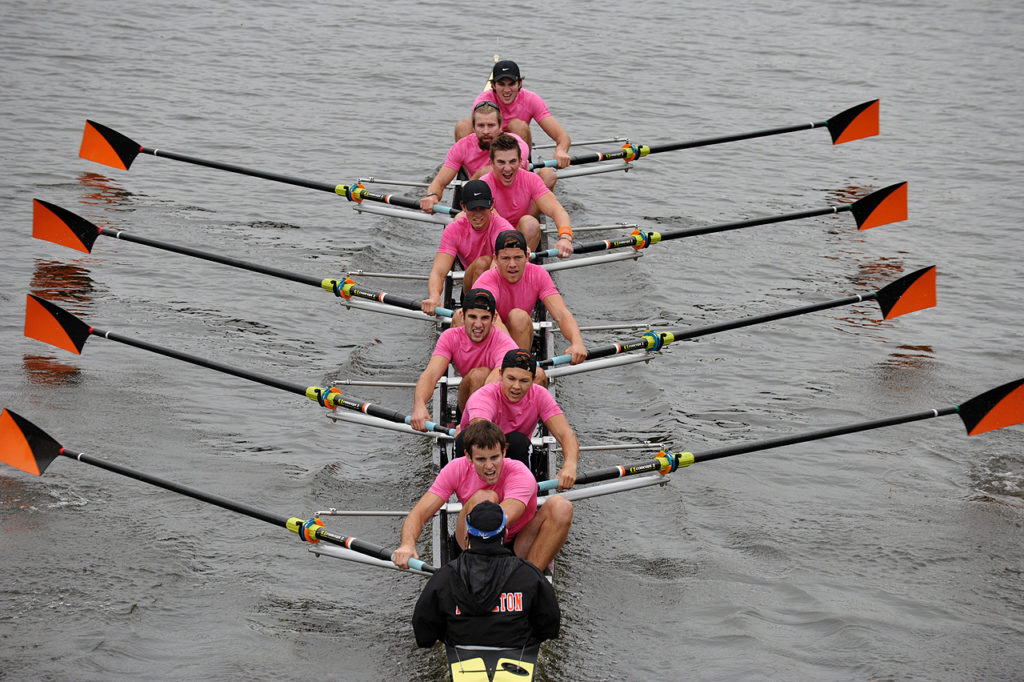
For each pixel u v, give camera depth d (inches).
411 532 457.1
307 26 1568.7
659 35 1603.1
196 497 510.6
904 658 457.7
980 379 728.3
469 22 1627.7
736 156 1182.3
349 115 1230.9
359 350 748.6
